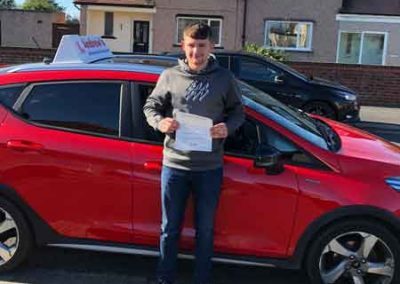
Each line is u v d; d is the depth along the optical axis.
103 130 4.35
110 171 4.28
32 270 4.70
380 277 4.29
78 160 4.30
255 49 18.81
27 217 4.46
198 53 3.82
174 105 3.91
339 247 4.25
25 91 4.47
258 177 4.17
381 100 17.83
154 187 4.26
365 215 4.16
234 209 4.21
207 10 24.36
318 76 17.95
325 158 4.22
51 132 4.37
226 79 3.92
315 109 12.30
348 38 24.50
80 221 4.40
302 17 24.27
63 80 4.45
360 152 4.43
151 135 4.31
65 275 4.64
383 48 24.42
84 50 5.28
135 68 4.53
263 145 4.16
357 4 24.72
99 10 25.44
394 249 4.21
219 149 3.99
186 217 4.32
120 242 4.42
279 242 4.25
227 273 4.82
